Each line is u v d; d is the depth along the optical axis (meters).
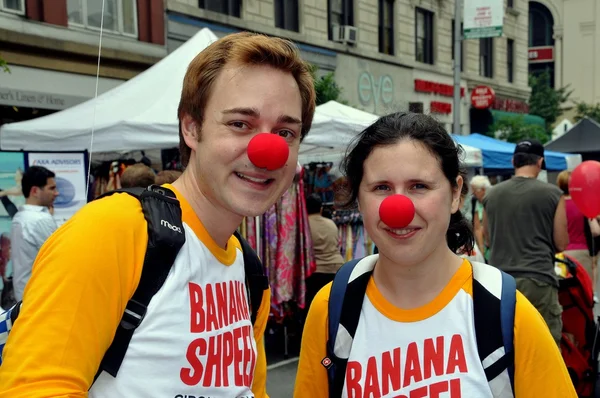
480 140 10.55
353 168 1.55
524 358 1.36
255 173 1.27
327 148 5.77
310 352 1.63
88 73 9.79
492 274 1.46
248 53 1.26
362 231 6.35
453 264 1.49
